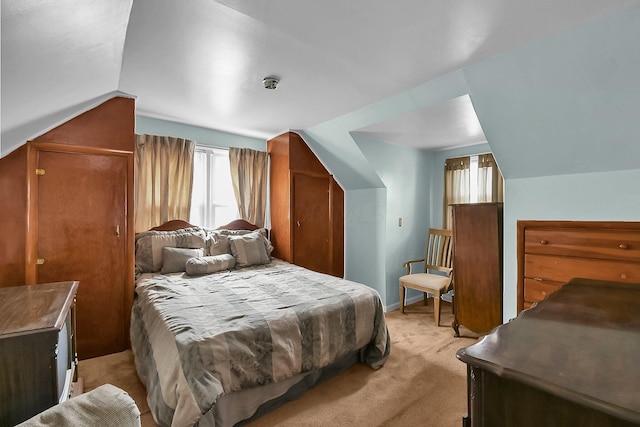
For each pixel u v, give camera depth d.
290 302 2.16
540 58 1.81
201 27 1.65
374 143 3.61
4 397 1.14
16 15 0.97
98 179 2.55
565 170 2.27
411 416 1.83
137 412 0.85
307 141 3.91
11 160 2.25
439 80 2.30
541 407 0.64
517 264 2.51
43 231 2.36
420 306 4.09
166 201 3.27
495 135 2.38
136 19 1.56
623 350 0.77
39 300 1.54
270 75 2.25
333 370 2.25
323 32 1.70
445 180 4.17
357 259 4.27
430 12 1.51
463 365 2.44
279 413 1.85
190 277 2.84
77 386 1.93
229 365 1.62
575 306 1.14
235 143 3.91
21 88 1.50
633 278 1.97
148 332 2.03
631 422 0.51
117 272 2.63
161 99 2.74
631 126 1.82
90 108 2.49
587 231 2.16
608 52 1.61
